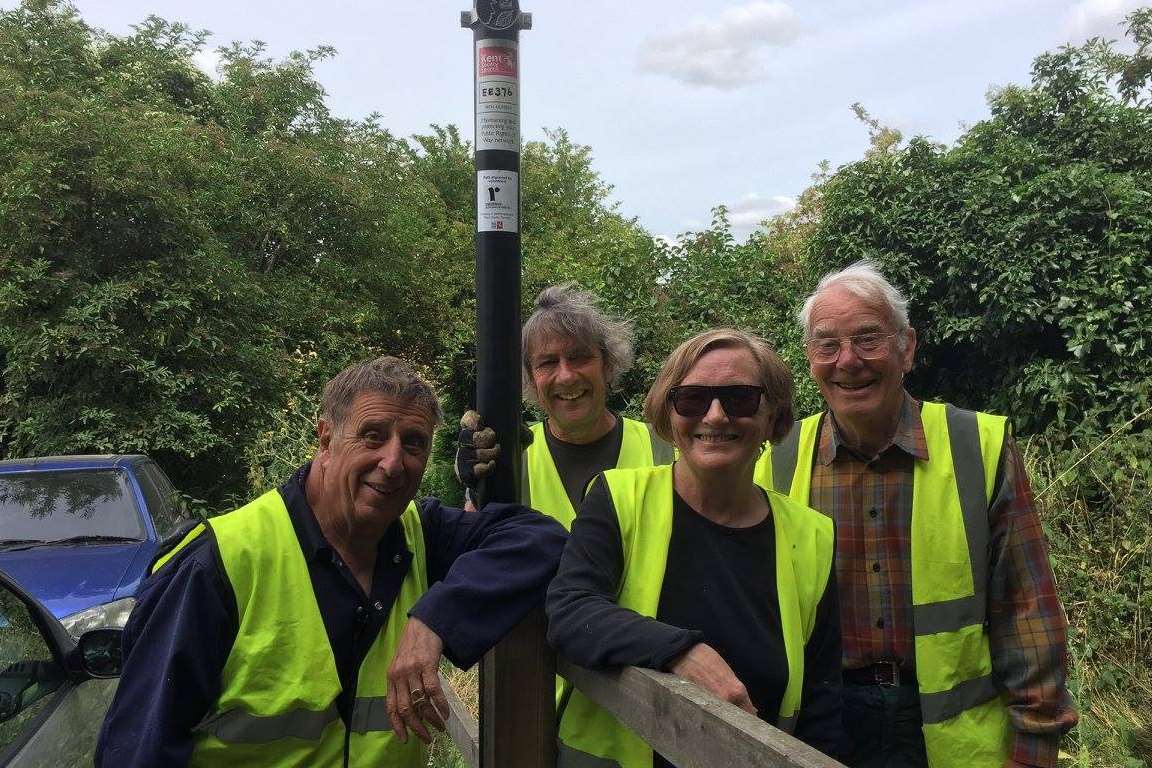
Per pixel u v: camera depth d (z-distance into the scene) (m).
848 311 2.07
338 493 1.66
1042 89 8.38
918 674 2.00
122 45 12.28
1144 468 4.77
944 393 8.05
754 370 1.70
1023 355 7.34
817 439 2.28
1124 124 7.86
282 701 1.58
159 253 8.77
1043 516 4.88
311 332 11.52
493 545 1.71
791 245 10.56
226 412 8.77
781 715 1.66
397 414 1.65
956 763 1.95
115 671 2.45
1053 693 1.90
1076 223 7.15
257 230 11.55
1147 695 4.12
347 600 1.68
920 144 8.05
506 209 1.68
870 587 2.11
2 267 8.05
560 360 2.52
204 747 1.56
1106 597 4.47
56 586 4.34
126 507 5.22
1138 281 6.81
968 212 7.40
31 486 5.29
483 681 1.76
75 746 2.24
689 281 9.63
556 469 2.62
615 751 1.67
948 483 2.04
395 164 15.35
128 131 8.82
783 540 1.76
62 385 8.20
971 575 2.00
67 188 8.12
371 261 13.16
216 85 12.96
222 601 1.57
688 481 1.76
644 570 1.69
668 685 1.31
